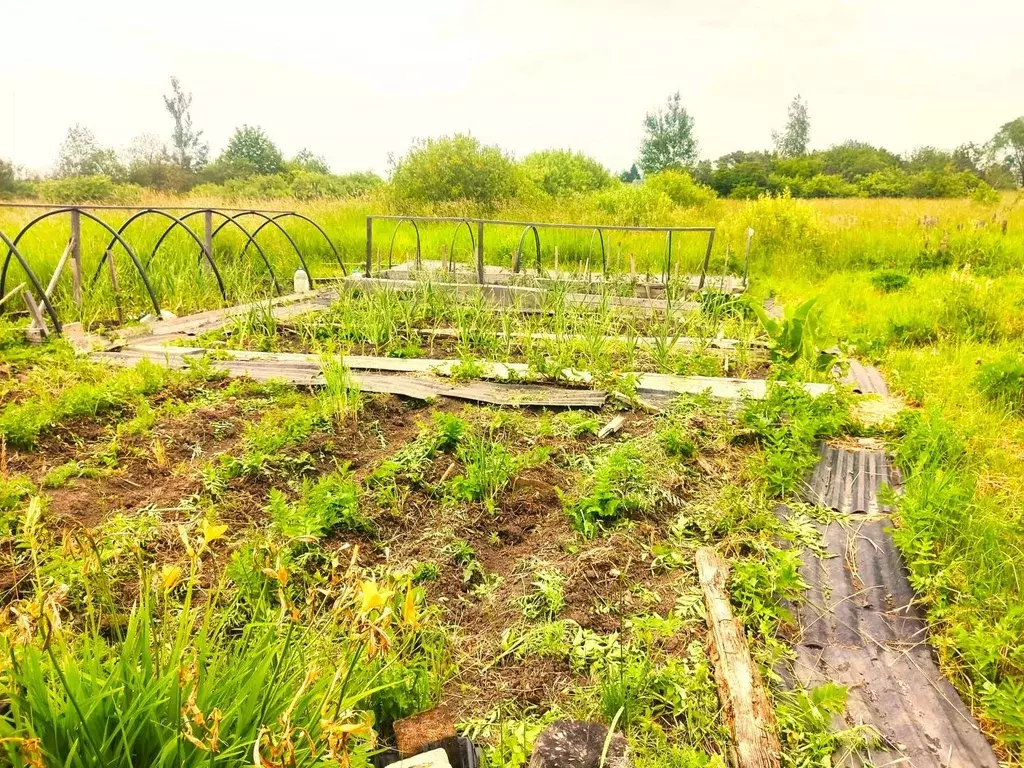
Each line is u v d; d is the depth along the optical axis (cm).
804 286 1188
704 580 335
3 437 378
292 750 158
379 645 181
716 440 492
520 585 345
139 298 962
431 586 340
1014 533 360
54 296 903
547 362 639
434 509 402
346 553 352
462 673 290
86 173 5284
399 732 243
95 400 507
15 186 4178
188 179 5428
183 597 305
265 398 555
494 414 524
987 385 574
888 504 404
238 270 1107
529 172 2867
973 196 2005
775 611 315
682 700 266
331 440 473
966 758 247
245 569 311
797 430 475
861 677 285
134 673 182
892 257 1384
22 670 173
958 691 279
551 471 443
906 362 677
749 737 245
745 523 389
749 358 699
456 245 1472
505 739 250
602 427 512
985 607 311
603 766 209
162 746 171
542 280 1019
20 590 300
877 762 245
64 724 169
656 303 941
